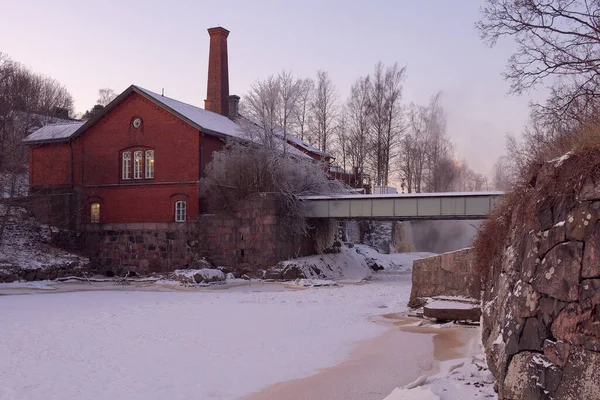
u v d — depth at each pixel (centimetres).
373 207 3841
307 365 1165
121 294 2853
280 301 2467
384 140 6562
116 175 4347
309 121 6881
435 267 1891
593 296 602
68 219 4425
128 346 1351
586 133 761
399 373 1091
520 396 672
